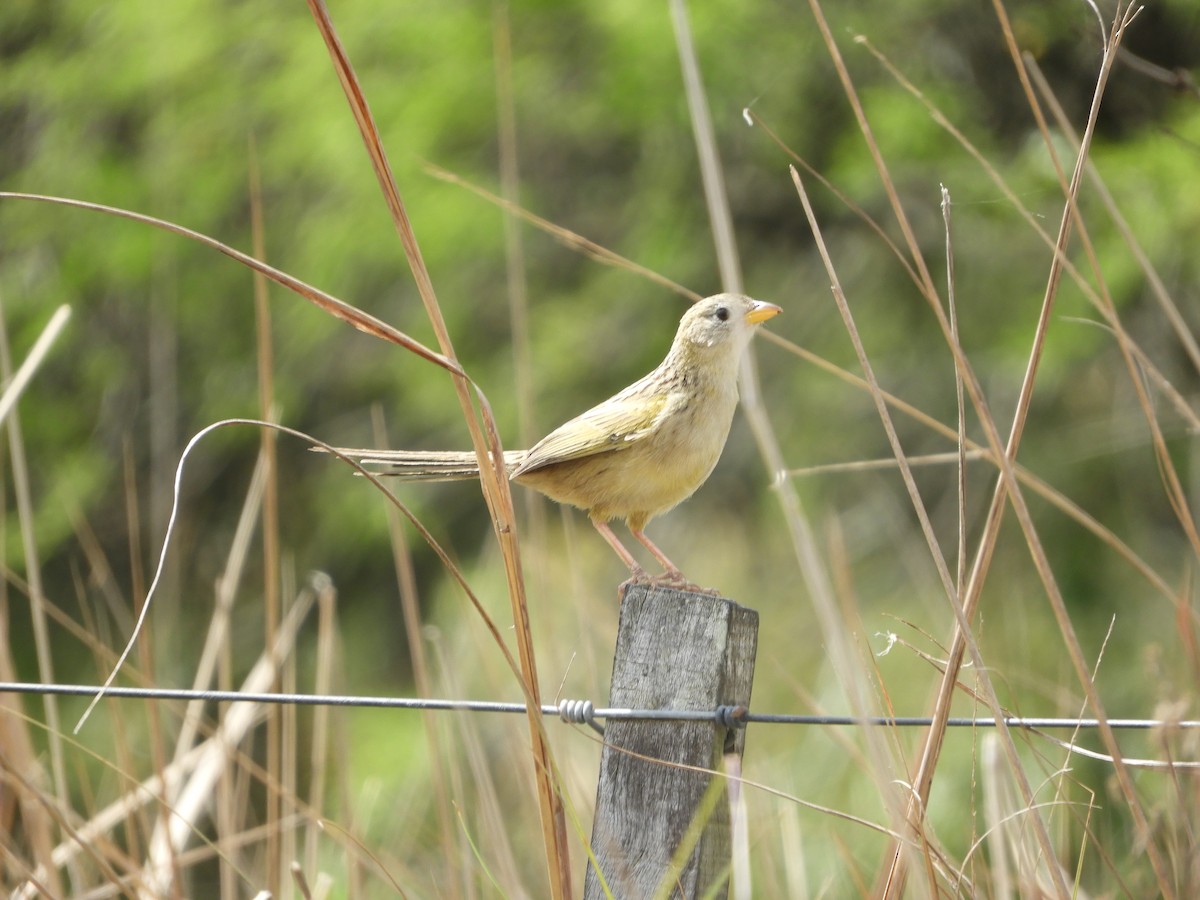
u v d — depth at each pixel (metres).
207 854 7.18
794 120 13.73
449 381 15.52
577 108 14.55
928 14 13.52
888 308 14.55
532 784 6.66
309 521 16.77
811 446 14.78
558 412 15.14
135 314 16.84
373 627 16.36
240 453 16.84
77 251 16.33
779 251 15.00
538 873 7.02
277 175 15.45
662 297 14.97
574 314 15.44
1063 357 12.93
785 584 14.36
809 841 10.52
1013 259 13.87
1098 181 5.58
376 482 4.54
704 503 15.51
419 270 4.54
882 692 5.28
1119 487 13.69
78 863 6.61
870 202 14.20
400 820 8.70
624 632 4.88
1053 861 4.42
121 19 16.02
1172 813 5.39
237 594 16.81
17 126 17.53
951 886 4.81
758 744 12.08
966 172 12.86
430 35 15.02
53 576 16.73
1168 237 12.66
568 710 4.90
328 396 16.72
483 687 13.16
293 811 6.51
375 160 4.46
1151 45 12.29
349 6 15.30
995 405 14.27
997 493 4.94
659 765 4.76
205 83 15.98
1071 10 11.32
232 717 7.18
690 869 4.69
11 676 6.59
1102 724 4.53
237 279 16.16
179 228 4.25
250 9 15.82
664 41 13.87
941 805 11.48
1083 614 13.19
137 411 16.73
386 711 15.20
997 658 12.62
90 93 16.31
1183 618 5.40
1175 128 12.06
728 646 4.78
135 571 6.97
